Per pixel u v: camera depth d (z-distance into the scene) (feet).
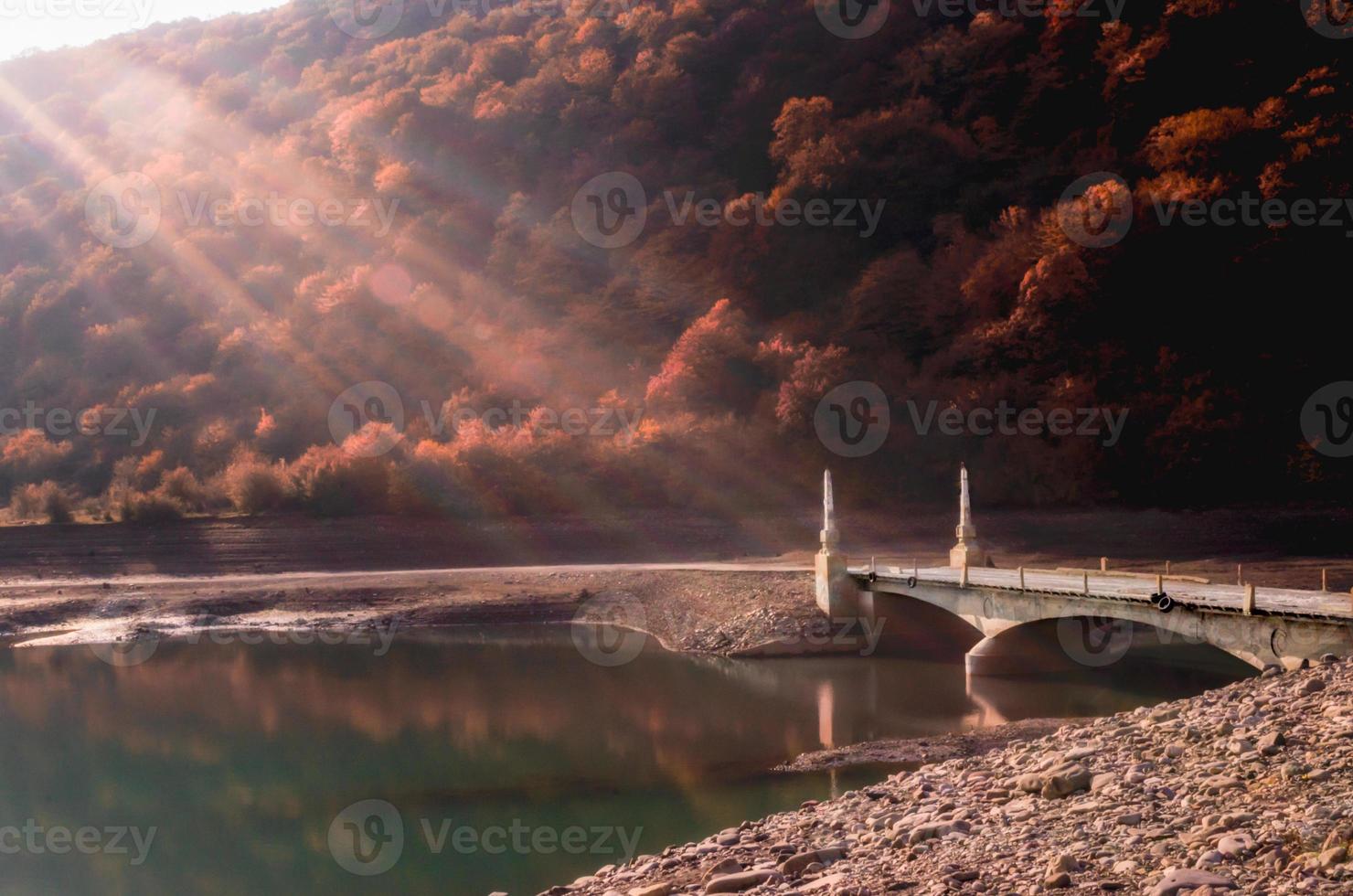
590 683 121.39
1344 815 39.73
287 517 221.87
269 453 268.41
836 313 255.70
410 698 118.52
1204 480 188.55
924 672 114.01
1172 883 36.40
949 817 50.14
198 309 328.49
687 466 217.36
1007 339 217.56
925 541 188.55
